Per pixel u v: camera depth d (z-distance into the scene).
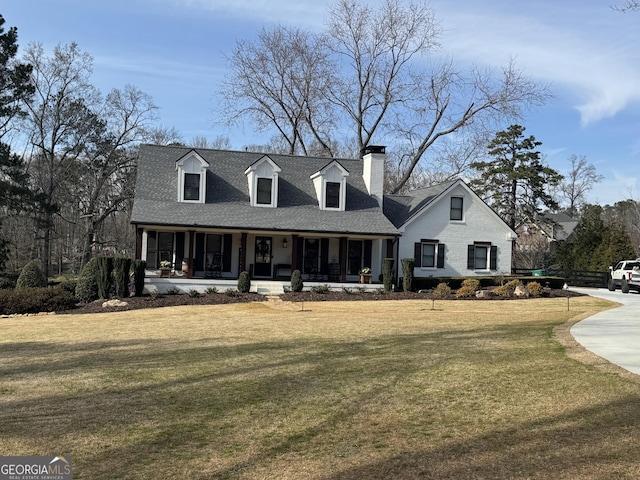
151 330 16.28
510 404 7.98
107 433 7.09
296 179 31.62
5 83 33.53
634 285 31.02
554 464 5.75
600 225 44.06
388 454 6.21
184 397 8.74
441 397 8.47
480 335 14.30
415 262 31.92
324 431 7.07
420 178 56.62
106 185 48.56
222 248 29.19
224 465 6.03
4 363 11.66
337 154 52.28
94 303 23.64
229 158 31.66
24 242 50.94
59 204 46.41
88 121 44.84
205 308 22.02
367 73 43.19
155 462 6.14
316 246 30.47
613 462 5.75
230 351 12.58
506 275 30.91
